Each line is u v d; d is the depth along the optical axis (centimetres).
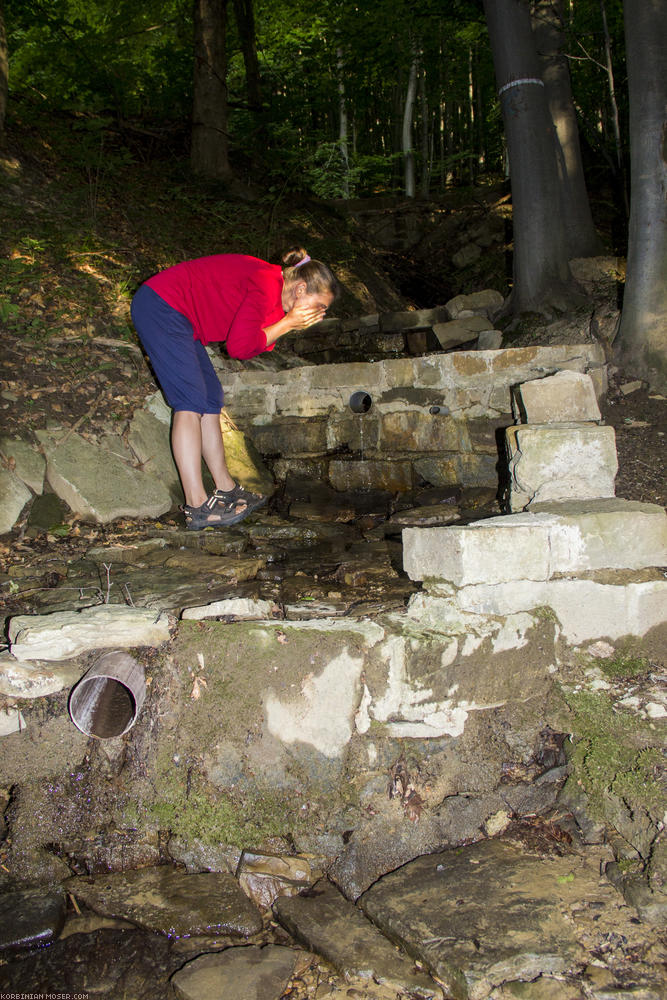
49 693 228
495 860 210
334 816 224
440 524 399
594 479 296
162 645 233
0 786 230
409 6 1145
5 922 197
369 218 1216
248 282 325
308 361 633
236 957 187
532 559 243
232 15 1301
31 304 521
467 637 235
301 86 1192
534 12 731
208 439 371
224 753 228
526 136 587
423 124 1420
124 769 232
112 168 783
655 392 457
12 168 733
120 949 192
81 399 447
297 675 224
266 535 405
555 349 443
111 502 389
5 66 747
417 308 938
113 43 1016
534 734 240
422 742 233
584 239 723
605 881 197
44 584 308
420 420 469
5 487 375
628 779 209
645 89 452
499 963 171
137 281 612
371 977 179
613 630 252
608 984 165
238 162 1066
